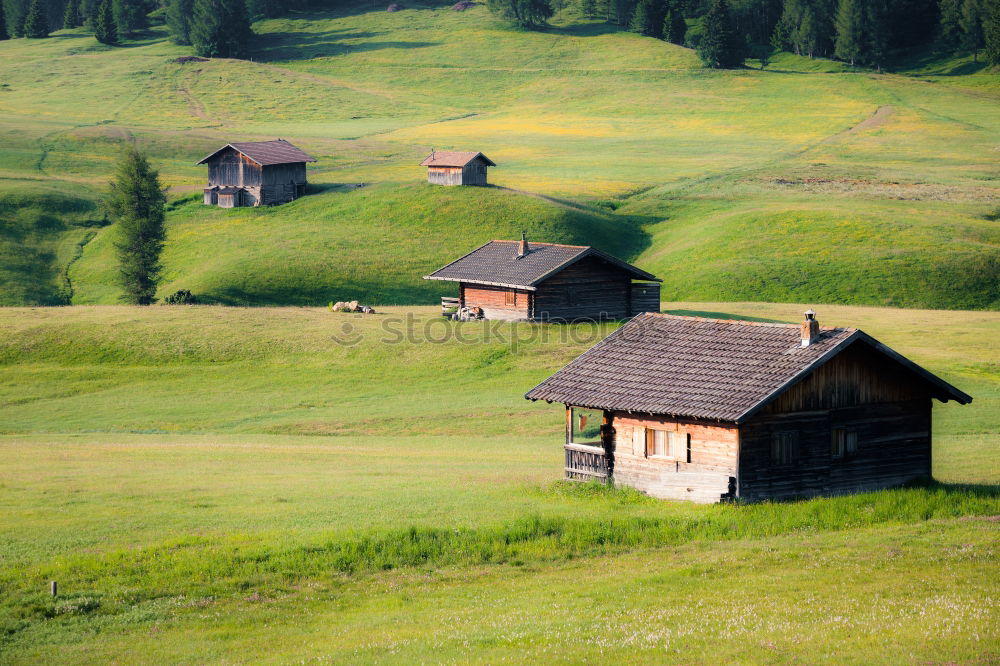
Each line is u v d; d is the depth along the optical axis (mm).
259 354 113875
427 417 92750
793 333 60594
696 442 57250
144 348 114625
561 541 48438
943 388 60219
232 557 45969
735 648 33188
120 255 169750
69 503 57156
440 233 192500
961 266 166250
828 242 181125
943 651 32062
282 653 35250
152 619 39688
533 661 32562
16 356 112688
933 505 53000
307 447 80125
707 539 48875
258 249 183000
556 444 82000
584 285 127500
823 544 46594
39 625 38938
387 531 49031
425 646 34844
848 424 58594
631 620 37062
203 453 76062
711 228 195125
